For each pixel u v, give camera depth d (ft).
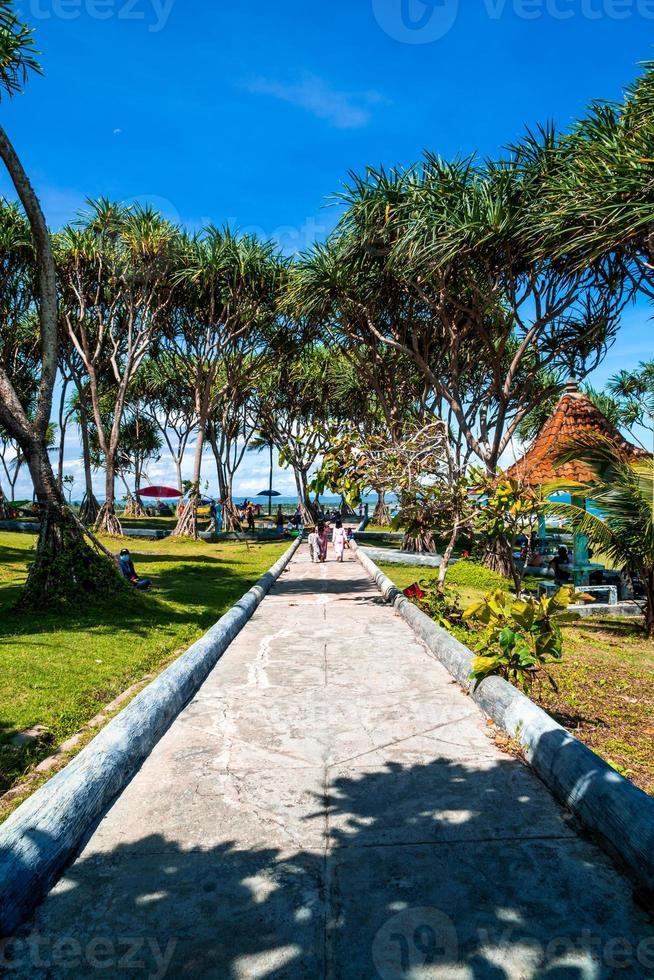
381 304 62.39
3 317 90.43
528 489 33.42
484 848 11.00
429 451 36.96
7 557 59.62
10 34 31.76
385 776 14.02
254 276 82.79
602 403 103.60
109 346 103.35
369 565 59.88
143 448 163.94
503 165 50.34
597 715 19.85
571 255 50.24
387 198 53.83
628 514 35.04
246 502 132.16
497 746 15.67
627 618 43.21
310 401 122.52
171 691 18.54
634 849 9.97
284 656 25.94
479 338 63.05
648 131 36.45
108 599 35.63
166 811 12.55
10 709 18.71
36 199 34.81
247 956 8.38
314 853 10.91
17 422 35.37
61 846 10.66
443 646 24.62
